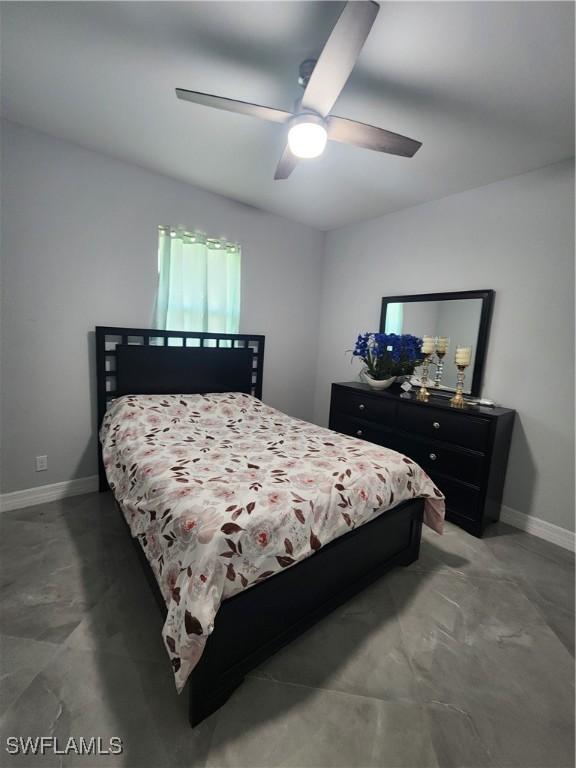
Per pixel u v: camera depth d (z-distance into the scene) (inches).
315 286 156.3
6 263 87.4
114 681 49.7
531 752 44.1
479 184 101.4
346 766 41.8
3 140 83.7
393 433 110.7
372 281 136.9
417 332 120.8
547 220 89.9
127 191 102.4
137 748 42.3
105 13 52.4
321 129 56.9
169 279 112.0
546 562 82.0
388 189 107.9
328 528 56.8
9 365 90.4
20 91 71.8
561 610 67.3
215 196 120.0
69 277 96.1
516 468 97.4
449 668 54.7
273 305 142.9
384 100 67.5
